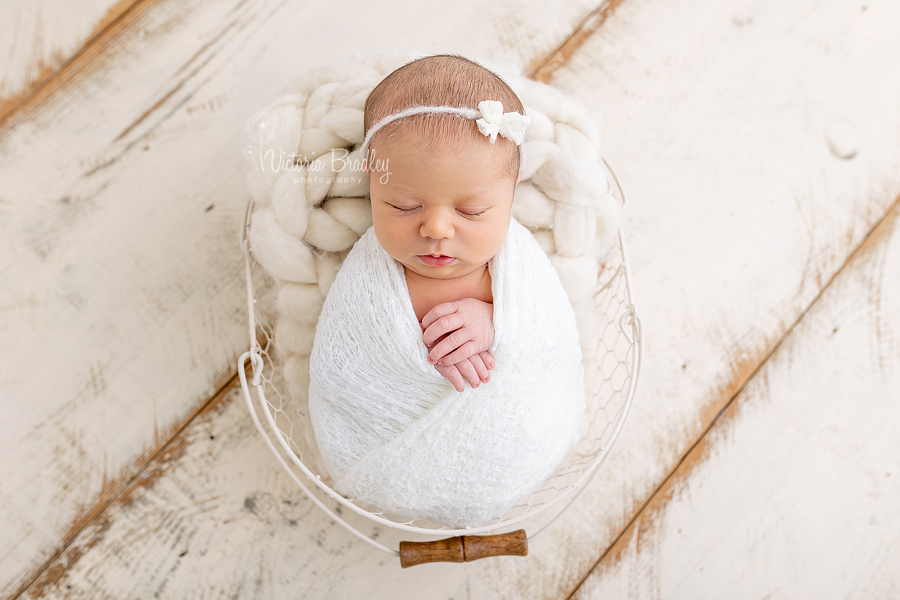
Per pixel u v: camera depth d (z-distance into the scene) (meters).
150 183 1.54
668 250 1.62
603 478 1.55
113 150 1.54
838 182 1.66
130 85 1.56
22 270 1.51
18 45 1.54
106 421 1.49
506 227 1.09
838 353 1.61
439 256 1.07
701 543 1.55
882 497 1.58
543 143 1.24
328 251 1.30
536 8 1.64
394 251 1.08
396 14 1.62
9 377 1.49
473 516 1.25
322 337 1.18
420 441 1.15
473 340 1.10
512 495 1.23
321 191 1.24
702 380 1.59
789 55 1.67
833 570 1.55
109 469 1.48
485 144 0.99
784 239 1.64
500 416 1.14
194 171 1.55
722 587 1.54
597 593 1.52
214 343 1.52
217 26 1.58
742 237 1.63
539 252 1.22
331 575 1.49
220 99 1.57
